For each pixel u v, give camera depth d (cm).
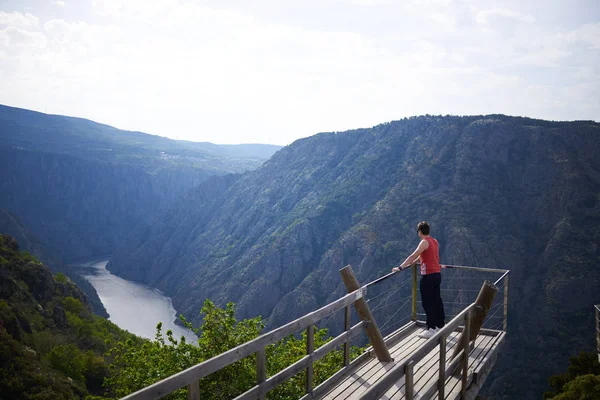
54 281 6862
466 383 629
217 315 1309
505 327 895
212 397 970
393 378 386
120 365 1625
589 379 1920
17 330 4312
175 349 1278
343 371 633
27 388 3438
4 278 5397
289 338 1419
